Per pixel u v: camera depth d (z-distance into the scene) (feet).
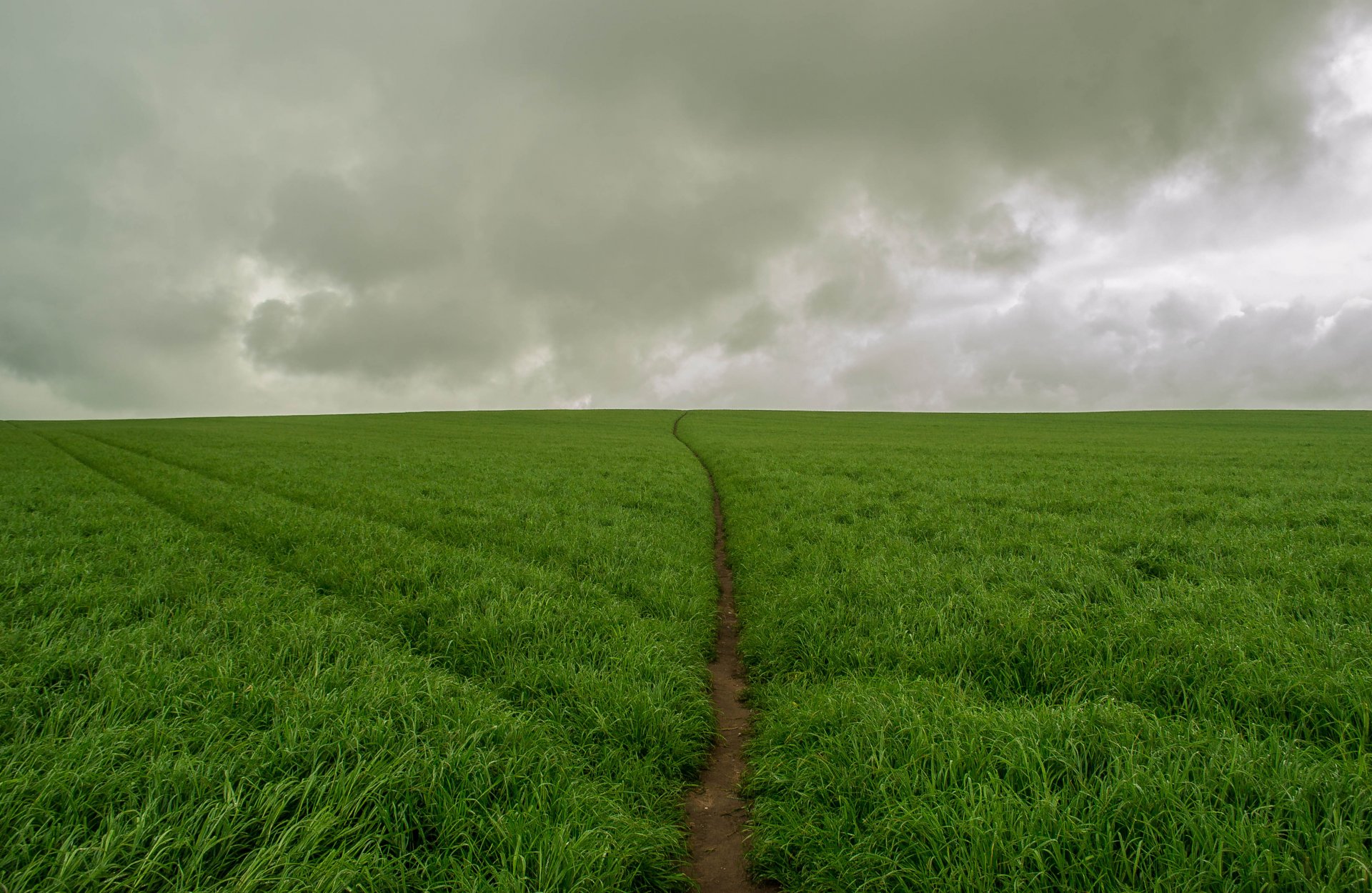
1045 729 14.67
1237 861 10.77
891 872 11.65
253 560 32.24
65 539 34.65
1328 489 56.75
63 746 13.79
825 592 27.14
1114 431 170.81
